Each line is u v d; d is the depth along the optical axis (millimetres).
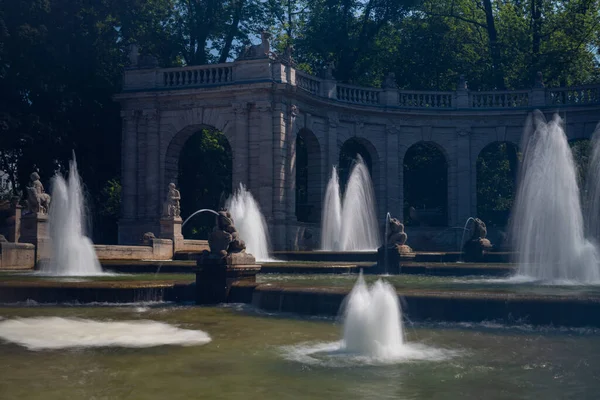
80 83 37562
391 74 39062
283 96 33125
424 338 9438
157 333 9773
